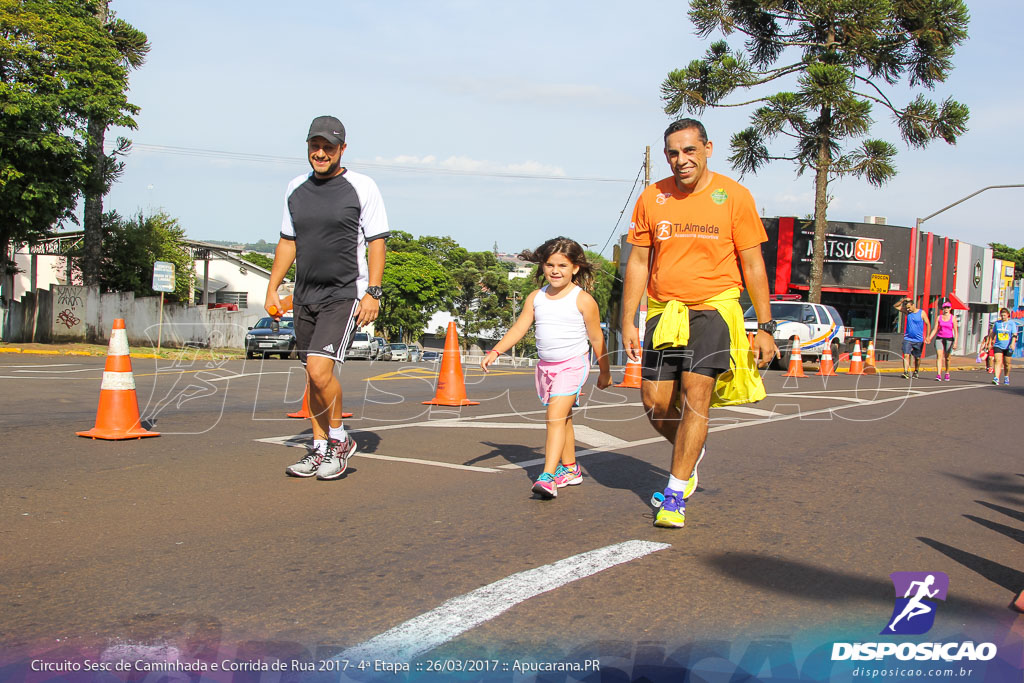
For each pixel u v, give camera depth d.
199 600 3.21
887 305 37.75
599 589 3.41
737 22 26.95
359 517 4.47
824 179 27.58
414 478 5.52
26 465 5.54
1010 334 17.44
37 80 20.97
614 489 5.38
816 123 26.98
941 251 41.50
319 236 5.31
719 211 4.47
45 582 3.38
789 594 3.41
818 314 22.89
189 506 4.61
